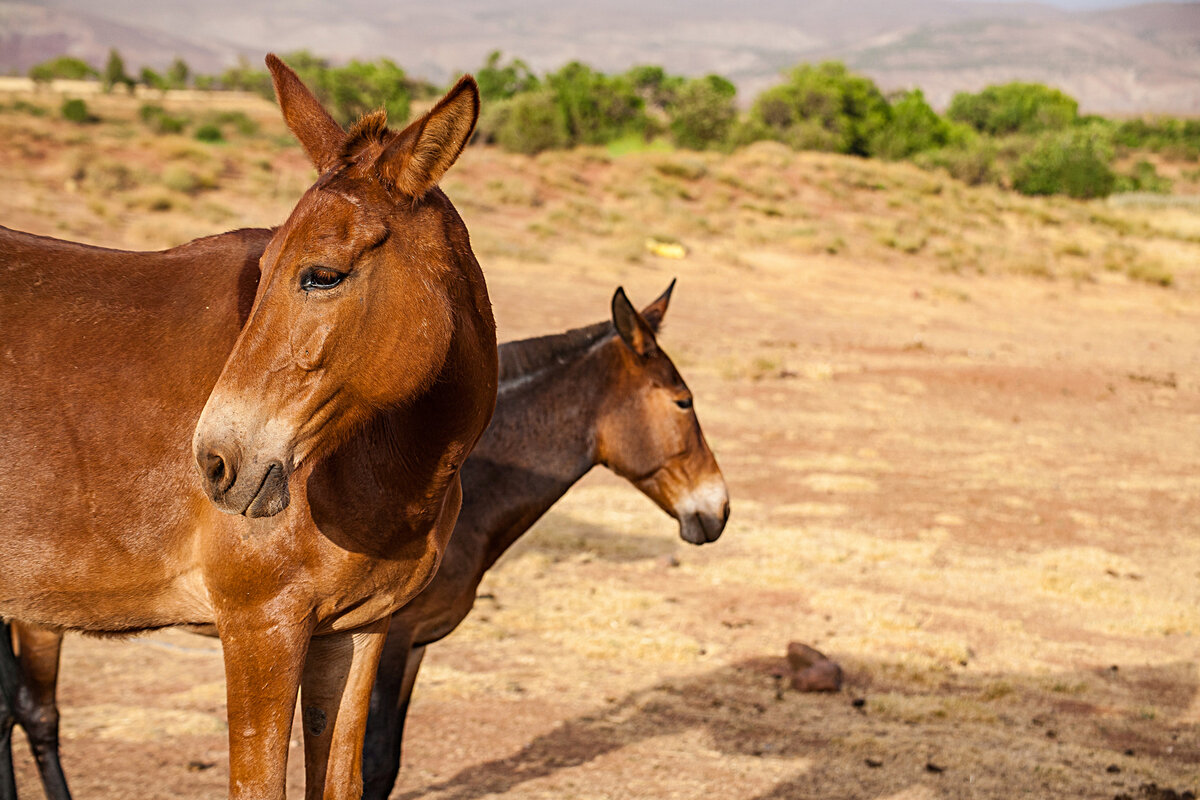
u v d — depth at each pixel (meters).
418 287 2.45
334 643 2.92
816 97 52.69
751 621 7.72
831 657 7.09
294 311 2.30
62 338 2.64
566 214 30.75
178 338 2.69
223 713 5.59
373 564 2.72
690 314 22.00
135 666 6.24
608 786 4.97
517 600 7.79
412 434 2.68
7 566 2.64
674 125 50.50
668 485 4.88
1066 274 32.12
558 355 4.62
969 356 20.30
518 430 4.47
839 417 15.34
